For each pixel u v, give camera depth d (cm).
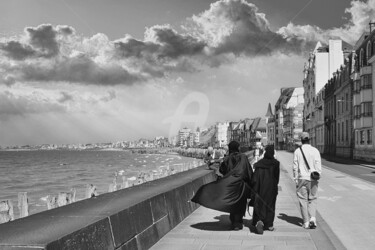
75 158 17275
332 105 7306
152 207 755
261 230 820
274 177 862
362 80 4947
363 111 4931
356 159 5316
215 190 808
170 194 904
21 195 1118
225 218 998
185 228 870
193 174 1400
